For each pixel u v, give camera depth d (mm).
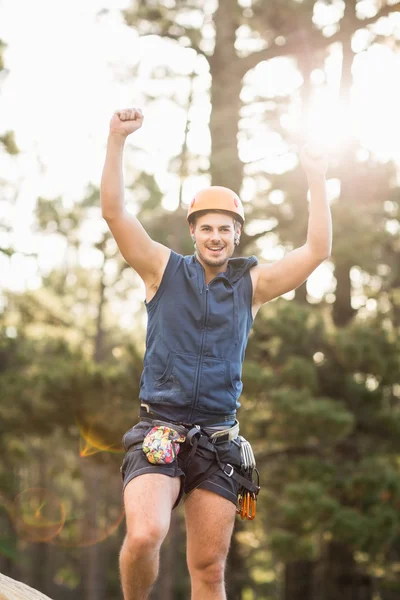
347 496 16094
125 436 3762
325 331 16703
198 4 20438
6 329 21578
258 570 28266
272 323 16375
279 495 16531
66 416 16375
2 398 17141
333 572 18500
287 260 3902
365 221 16891
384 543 15281
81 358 18422
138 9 20484
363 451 16891
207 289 3740
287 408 14594
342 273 19469
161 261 3762
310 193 3906
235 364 3750
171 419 3684
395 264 20125
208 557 3785
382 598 22609
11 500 25328
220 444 3760
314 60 19969
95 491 31547
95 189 29969
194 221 3852
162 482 3568
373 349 15922
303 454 17375
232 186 17781
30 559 38875
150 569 3449
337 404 15602
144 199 26891
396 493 15656
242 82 19484
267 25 19969
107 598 36594
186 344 3691
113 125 3590
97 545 31500
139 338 19469
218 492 3734
